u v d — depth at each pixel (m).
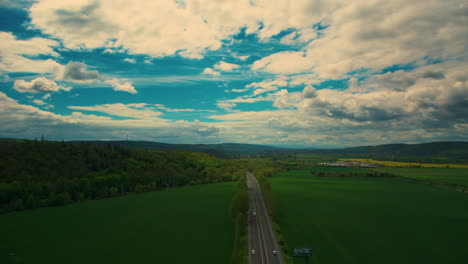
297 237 116.19
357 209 167.50
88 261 99.31
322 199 195.38
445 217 151.62
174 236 122.25
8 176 179.12
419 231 127.69
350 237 118.19
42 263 98.50
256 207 161.62
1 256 104.06
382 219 146.38
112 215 156.50
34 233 127.81
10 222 144.00
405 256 100.56
